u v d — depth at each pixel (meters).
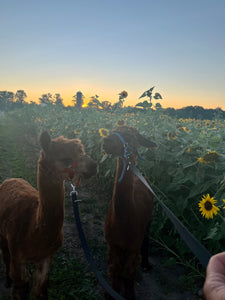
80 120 11.35
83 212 5.82
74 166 1.95
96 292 3.35
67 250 4.24
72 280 3.45
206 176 4.20
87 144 8.66
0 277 3.47
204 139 4.70
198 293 3.42
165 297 3.35
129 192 2.63
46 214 2.10
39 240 2.25
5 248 3.14
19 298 2.53
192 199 4.36
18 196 2.83
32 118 22.88
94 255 4.20
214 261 0.57
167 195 4.68
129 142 2.73
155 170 4.97
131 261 2.82
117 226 2.67
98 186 7.54
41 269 2.58
